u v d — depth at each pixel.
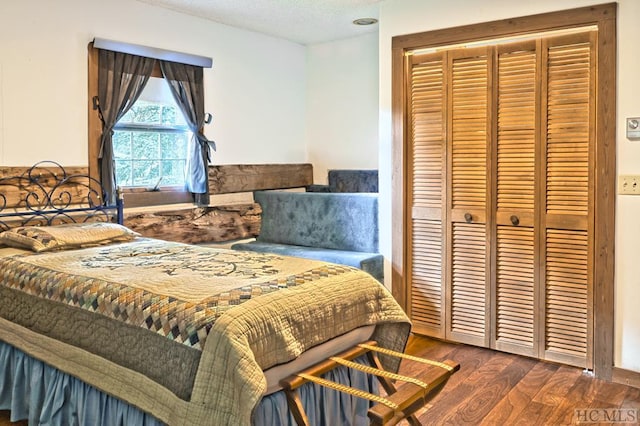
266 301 1.96
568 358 3.17
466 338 3.55
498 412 2.63
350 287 2.29
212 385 1.75
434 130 3.58
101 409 2.13
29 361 2.47
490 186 3.38
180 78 3.98
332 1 3.70
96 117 3.54
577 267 3.11
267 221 4.55
